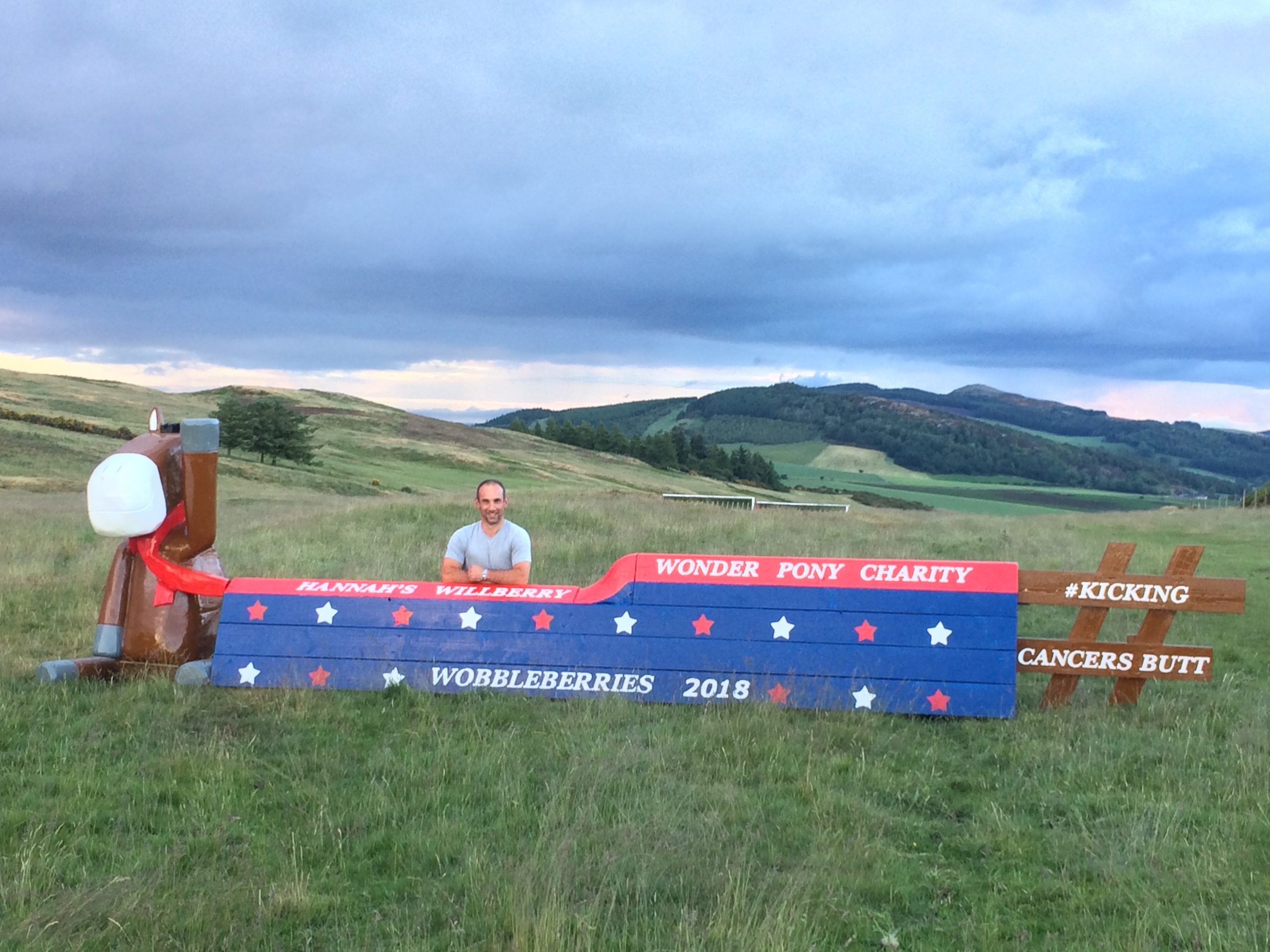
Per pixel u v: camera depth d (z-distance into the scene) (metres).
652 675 6.87
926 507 150.00
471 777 5.22
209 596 7.53
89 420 77.00
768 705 6.48
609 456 136.25
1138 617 10.00
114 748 5.78
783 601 6.91
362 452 98.25
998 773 5.44
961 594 6.77
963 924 3.77
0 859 4.20
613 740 5.84
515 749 5.68
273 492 52.09
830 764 5.46
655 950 3.52
